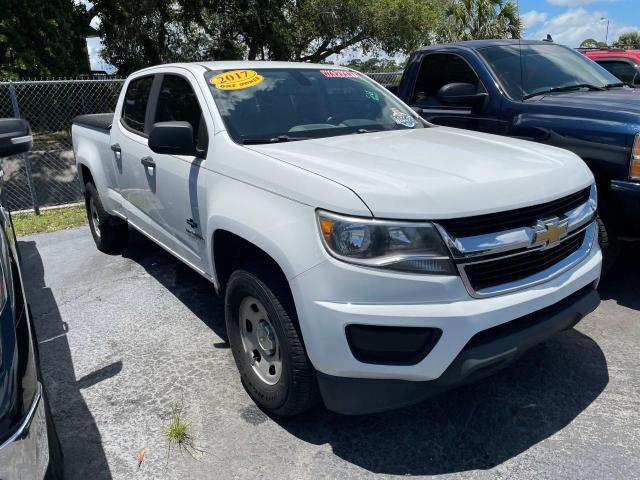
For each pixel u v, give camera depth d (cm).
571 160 317
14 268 239
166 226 415
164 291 488
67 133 1455
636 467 263
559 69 538
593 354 361
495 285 256
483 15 2769
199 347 388
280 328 275
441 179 259
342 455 279
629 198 392
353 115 397
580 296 294
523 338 258
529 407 311
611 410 306
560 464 267
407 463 272
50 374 360
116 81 887
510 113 484
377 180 255
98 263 570
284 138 345
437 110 564
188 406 321
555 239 273
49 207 871
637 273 484
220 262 339
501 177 269
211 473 269
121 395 334
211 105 355
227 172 318
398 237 238
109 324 428
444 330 240
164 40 2169
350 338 246
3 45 1520
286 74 405
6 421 177
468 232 248
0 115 1495
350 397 255
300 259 254
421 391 251
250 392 317
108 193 532
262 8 2192
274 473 268
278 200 275
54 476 204
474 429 295
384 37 2545
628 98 446
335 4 2430
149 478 267
